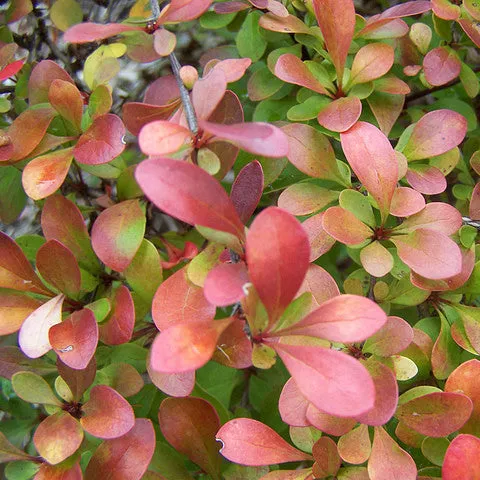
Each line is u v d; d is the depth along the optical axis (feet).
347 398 0.48
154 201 0.48
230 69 0.61
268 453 0.58
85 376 0.60
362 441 0.58
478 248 0.66
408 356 0.64
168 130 0.51
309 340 0.57
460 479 0.53
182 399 0.60
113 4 0.91
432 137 0.66
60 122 0.69
